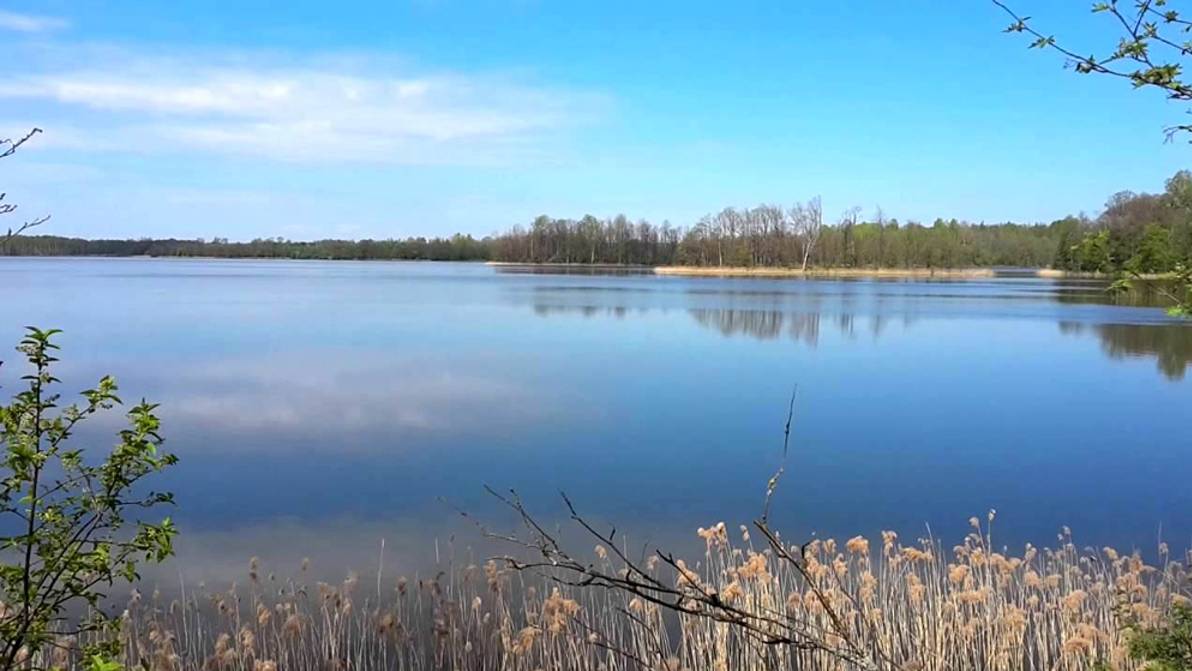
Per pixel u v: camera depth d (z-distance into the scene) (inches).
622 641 268.1
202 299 1861.5
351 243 6481.3
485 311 1614.2
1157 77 117.5
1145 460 537.0
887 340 1177.4
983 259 4333.2
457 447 557.3
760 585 271.7
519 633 258.4
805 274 3750.0
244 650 262.7
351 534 395.9
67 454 145.2
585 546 378.9
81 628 157.0
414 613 303.9
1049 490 475.5
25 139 147.3
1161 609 247.1
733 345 1109.7
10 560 312.8
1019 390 786.2
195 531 397.4
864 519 426.9
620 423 634.2
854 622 244.4
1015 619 258.4
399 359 950.4
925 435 602.5
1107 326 1374.3
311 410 669.9
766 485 475.8
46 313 1444.4
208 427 608.7
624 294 2215.8
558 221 5093.5
